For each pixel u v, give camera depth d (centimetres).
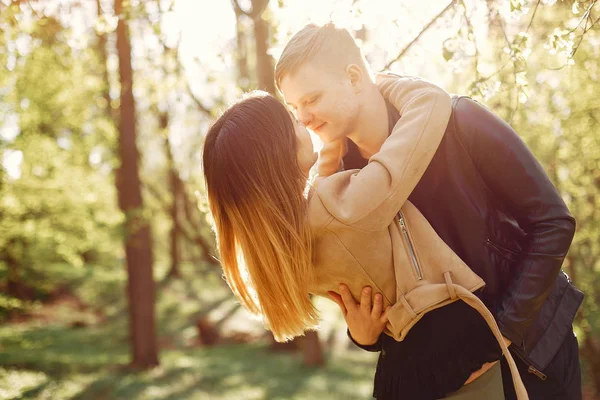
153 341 1272
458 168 148
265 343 1736
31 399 923
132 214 1209
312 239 148
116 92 1245
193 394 1059
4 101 1170
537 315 153
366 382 1228
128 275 1282
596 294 1015
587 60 441
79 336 1789
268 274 148
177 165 2086
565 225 139
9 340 1595
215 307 2269
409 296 142
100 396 1010
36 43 541
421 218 146
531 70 654
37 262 1803
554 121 760
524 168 142
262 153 146
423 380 148
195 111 1166
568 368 160
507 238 151
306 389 1139
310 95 151
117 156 1352
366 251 145
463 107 149
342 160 175
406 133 142
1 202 1259
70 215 1367
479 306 138
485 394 147
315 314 152
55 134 1467
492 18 227
